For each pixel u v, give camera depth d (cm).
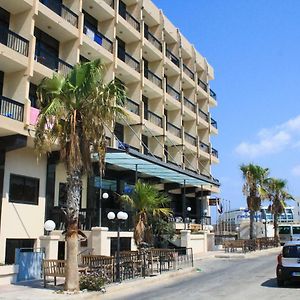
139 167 3008
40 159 2511
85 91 1521
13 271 1747
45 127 1554
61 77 1559
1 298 1367
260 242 4006
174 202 4497
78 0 2780
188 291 1561
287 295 1424
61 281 1777
